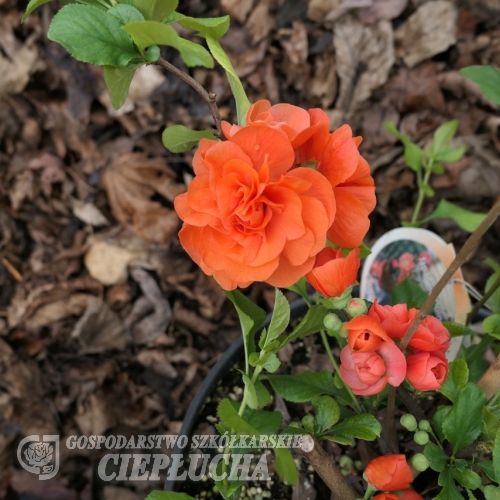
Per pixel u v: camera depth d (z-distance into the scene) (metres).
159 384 0.46
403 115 0.51
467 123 0.50
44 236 0.49
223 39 0.52
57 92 0.52
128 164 0.51
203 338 0.48
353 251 0.20
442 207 0.38
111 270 0.49
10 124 0.50
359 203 0.20
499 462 0.19
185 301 0.48
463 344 0.31
